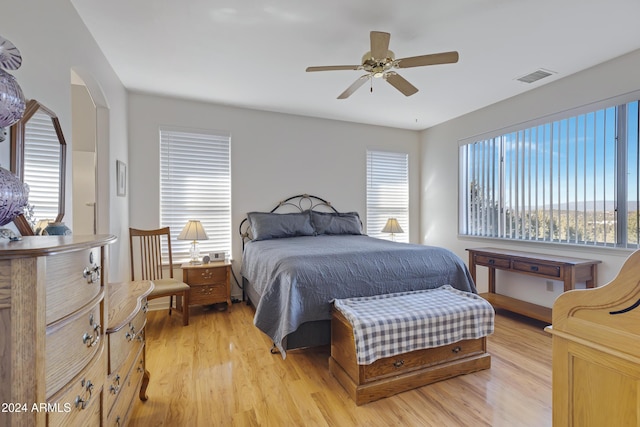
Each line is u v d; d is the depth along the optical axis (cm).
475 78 304
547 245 318
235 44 244
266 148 411
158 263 347
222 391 191
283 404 178
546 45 243
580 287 294
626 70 256
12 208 87
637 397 81
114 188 290
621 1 191
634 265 83
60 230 146
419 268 248
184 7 198
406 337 187
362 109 404
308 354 243
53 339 74
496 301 337
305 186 435
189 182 375
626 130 258
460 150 432
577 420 96
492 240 382
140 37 233
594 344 91
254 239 370
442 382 200
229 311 346
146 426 160
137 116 349
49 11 163
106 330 108
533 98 332
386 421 163
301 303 209
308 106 392
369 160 480
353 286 224
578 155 291
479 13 204
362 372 181
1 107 85
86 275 92
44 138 157
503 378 204
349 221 424
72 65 193
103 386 105
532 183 334
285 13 205
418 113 419
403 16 207
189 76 302
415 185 512
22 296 66
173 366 222
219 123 386
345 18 210
